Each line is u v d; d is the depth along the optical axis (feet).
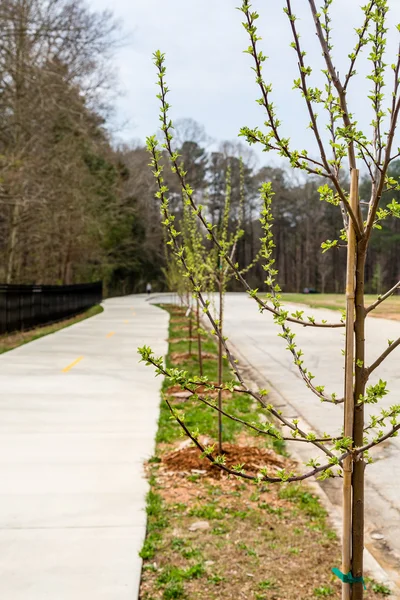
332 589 10.09
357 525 7.30
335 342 50.93
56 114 68.74
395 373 34.55
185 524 12.85
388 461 18.67
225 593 10.07
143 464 16.81
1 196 57.41
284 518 13.26
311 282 263.29
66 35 65.46
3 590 10.10
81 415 22.67
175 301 131.34
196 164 188.75
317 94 6.86
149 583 10.44
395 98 6.84
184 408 24.08
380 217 7.11
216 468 16.16
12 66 62.49
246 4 6.73
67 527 12.60
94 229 104.27
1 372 32.71
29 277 98.32
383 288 222.48
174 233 8.50
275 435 7.71
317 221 258.78
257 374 34.58
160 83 7.84
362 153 7.28
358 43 7.22
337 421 23.73
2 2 56.29
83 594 9.98
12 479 15.56
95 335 54.34
